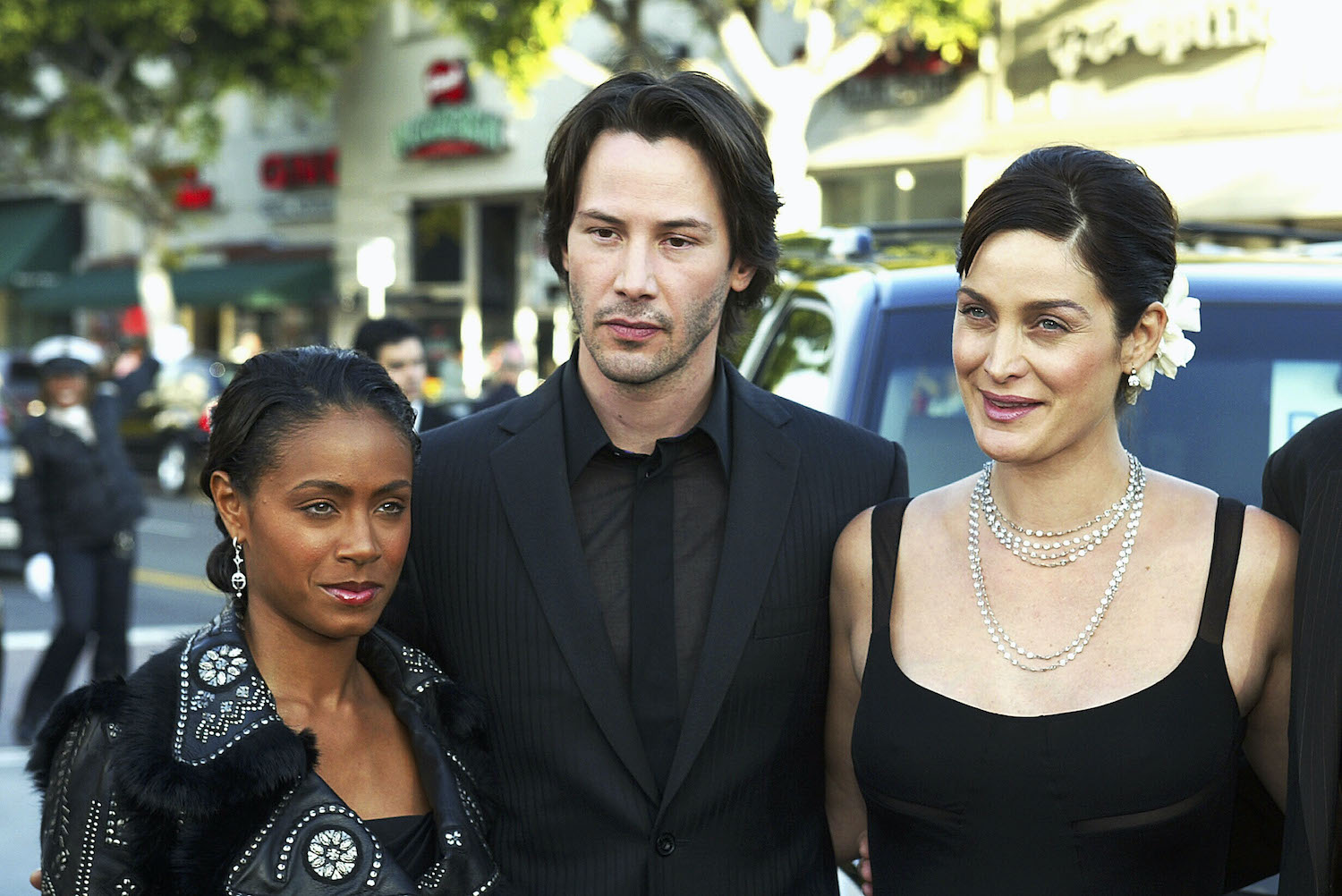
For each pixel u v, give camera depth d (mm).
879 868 2602
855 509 2785
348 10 25172
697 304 2590
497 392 9625
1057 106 17203
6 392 13602
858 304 3674
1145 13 16172
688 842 2605
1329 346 3473
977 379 2438
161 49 25078
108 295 32469
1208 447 3340
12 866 5844
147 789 2020
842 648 2730
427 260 27250
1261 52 15500
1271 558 2412
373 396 2225
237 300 28406
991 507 2568
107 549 8148
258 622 2262
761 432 2762
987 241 2383
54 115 26844
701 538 2707
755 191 2629
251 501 2199
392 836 2260
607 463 2719
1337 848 2189
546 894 2604
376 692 2414
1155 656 2387
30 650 10227
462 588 2682
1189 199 16125
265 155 30422
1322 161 15023
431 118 26047
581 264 2605
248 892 2078
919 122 18453
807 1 15414
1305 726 2186
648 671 2641
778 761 2691
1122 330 2379
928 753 2436
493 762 2568
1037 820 2375
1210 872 2439
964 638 2502
